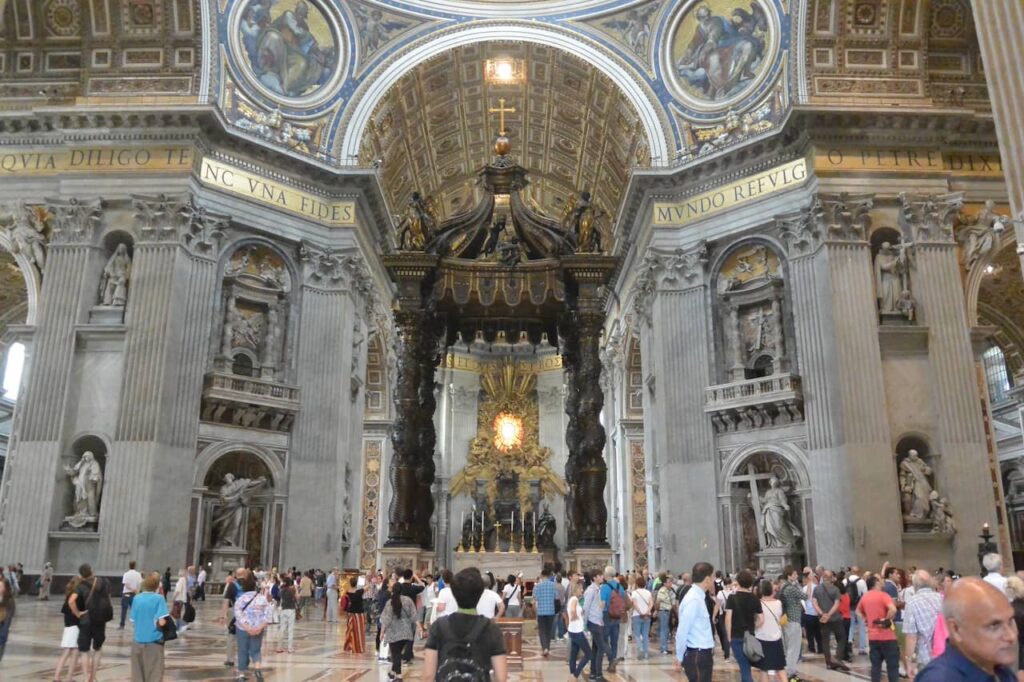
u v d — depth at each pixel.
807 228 19.33
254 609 8.08
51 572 16.88
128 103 19.84
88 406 18.22
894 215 19.22
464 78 25.73
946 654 2.24
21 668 8.41
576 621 8.69
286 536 19.80
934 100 20.08
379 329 27.20
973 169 19.72
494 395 41.06
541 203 34.09
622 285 28.91
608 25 24.14
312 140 22.53
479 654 3.64
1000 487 17.70
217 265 19.92
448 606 7.82
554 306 15.07
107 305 18.78
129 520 17.27
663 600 12.51
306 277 21.39
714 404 20.06
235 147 20.47
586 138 28.09
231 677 8.44
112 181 19.23
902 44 19.92
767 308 20.34
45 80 20.41
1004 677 2.18
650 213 22.27
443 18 24.19
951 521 17.22
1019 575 5.51
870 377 18.00
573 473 14.09
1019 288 24.23
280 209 21.25
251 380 19.72
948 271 18.69
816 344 18.80
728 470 19.84
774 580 15.45
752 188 20.75
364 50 23.78
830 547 17.64
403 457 14.02
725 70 22.38
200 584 18.19
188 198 19.12
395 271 14.34
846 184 19.17
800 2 19.83
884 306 18.77
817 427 18.38
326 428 20.72
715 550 19.41
